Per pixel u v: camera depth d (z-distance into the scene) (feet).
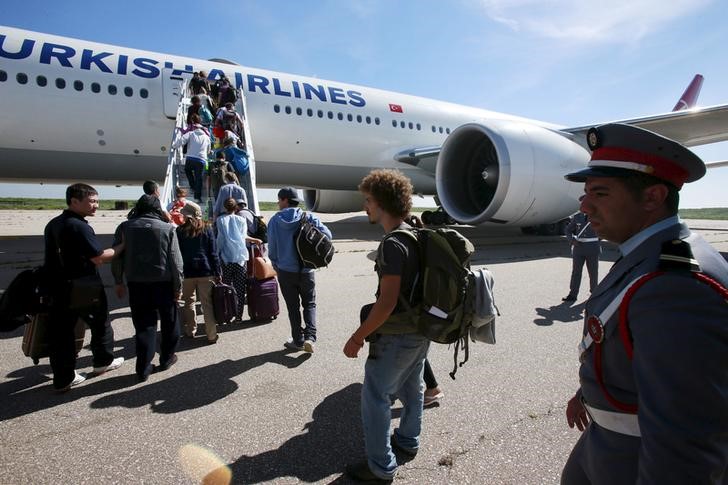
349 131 33.68
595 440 3.23
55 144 24.00
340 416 7.81
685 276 2.49
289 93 31.12
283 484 5.93
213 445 6.82
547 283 19.54
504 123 28.40
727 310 2.36
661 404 2.37
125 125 25.36
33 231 37.78
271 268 13.24
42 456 6.42
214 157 21.26
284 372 9.74
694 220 81.92
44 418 7.58
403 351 5.71
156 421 7.54
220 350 11.08
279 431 7.28
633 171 2.97
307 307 10.97
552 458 6.63
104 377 9.41
